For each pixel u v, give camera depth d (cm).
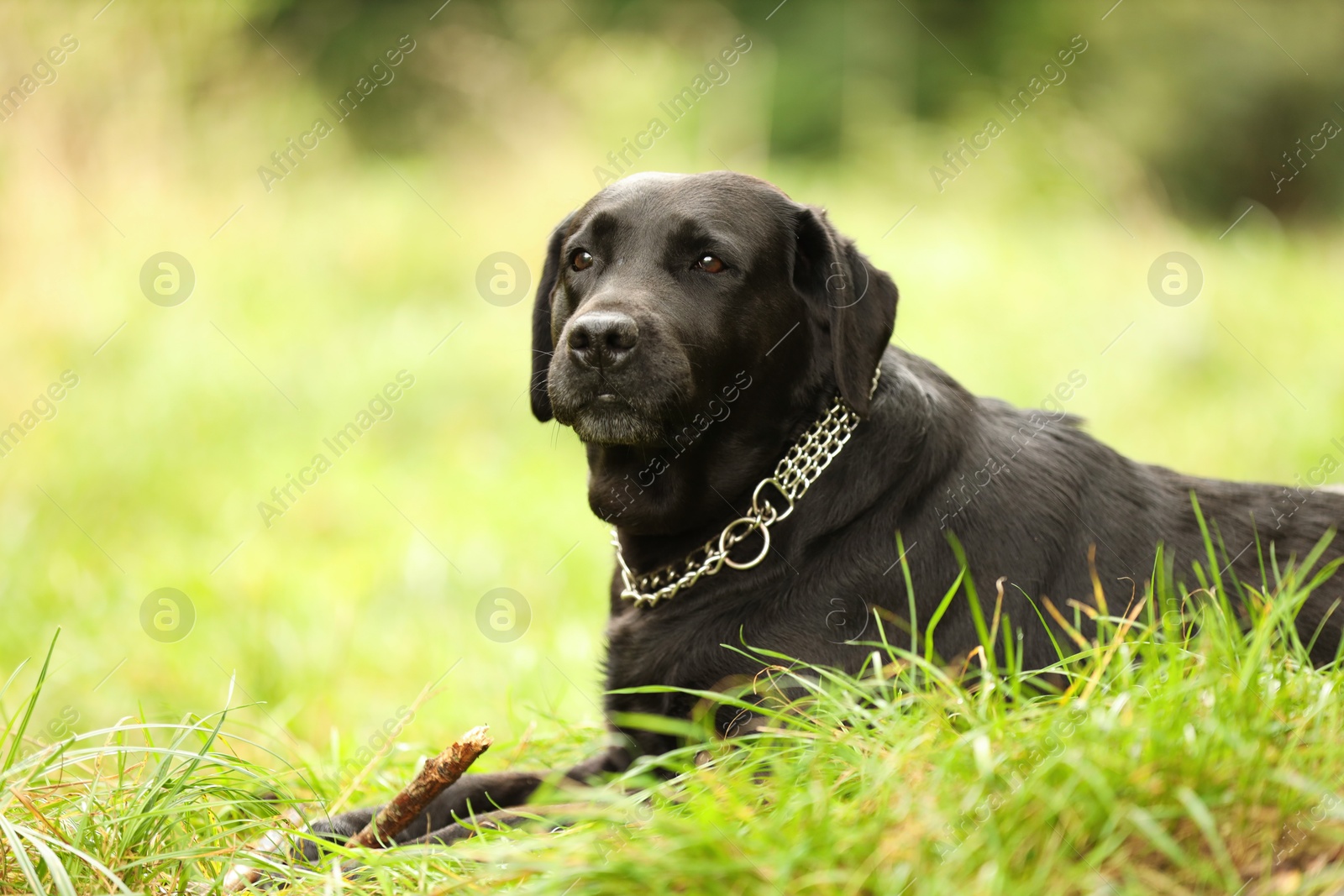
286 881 326
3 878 308
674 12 2053
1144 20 2561
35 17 1012
